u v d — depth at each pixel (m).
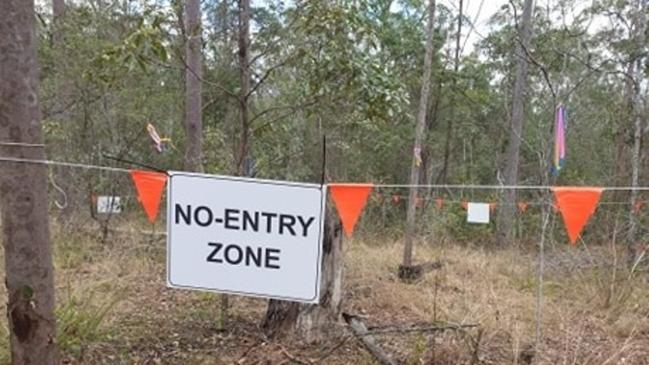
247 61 4.29
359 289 5.83
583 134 16.09
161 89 10.19
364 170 14.38
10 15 2.52
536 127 15.09
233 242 2.68
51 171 8.01
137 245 7.09
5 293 4.58
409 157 15.03
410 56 13.56
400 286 5.94
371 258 7.69
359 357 3.77
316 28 4.00
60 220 7.89
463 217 11.61
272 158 9.93
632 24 9.01
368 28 4.13
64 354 3.54
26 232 2.67
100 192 8.52
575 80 12.59
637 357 4.19
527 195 13.27
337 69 4.08
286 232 2.66
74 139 8.33
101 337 3.88
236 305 4.95
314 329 3.97
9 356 3.29
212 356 3.72
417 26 13.34
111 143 8.58
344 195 2.90
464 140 17.56
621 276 6.11
